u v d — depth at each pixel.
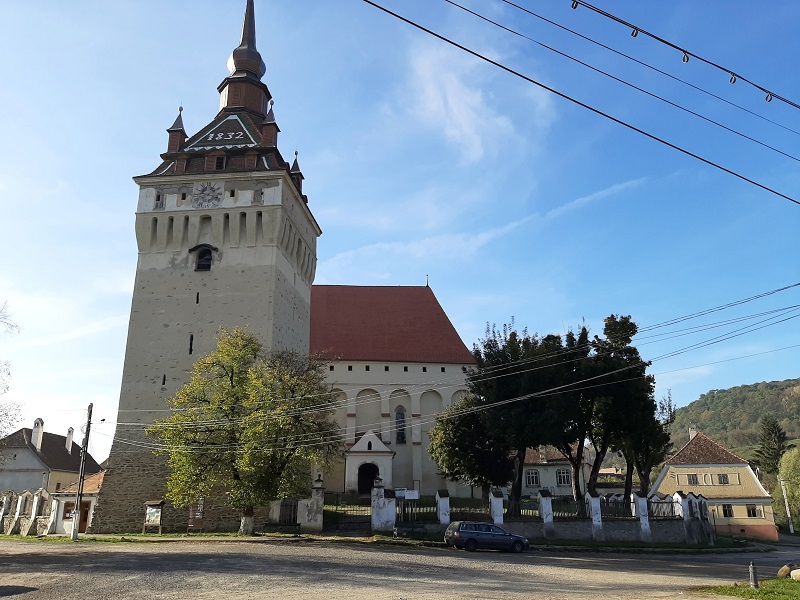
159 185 52.59
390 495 41.12
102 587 18.78
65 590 18.22
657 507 49.47
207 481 39.59
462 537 35.56
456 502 63.88
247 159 53.12
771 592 19.48
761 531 70.69
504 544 36.12
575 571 27.00
